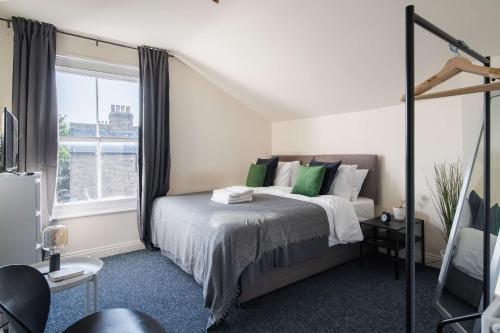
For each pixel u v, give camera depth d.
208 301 1.91
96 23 2.73
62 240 1.72
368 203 3.04
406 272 0.94
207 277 1.95
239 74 3.57
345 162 3.46
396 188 3.07
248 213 2.30
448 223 2.43
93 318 1.26
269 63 3.15
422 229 2.76
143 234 3.27
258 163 4.12
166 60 3.43
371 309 2.06
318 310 2.05
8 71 2.64
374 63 2.59
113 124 3.33
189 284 2.47
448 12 1.88
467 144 2.44
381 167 3.19
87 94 3.17
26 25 2.64
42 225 2.73
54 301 2.19
